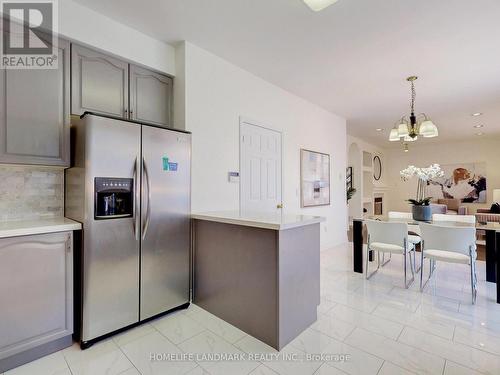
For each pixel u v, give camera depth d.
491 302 2.62
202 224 2.52
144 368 1.67
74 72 2.12
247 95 3.31
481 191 7.59
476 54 2.84
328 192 4.95
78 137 1.99
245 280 2.10
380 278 3.32
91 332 1.88
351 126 6.11
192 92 2.71
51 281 1.79
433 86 3.72
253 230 2.05
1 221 2.01
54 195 2.25
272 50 2.81
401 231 3.08
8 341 1.62
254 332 2.03
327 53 2.86
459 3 2.04
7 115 1.80
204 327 2.17
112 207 2.02
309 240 2.21
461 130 6.44
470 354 1.79
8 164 1.87
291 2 2.07
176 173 2.38
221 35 2.55
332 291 2.91
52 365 1.69
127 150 2.04
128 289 2.07
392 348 1.87
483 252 4.81
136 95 2.50
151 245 2.20
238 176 3.18
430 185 8.46
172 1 2.07
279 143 3.82
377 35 2.50
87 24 2.16
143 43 2.52
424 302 2.62
